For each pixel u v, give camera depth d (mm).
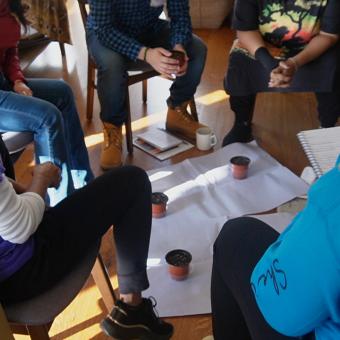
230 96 2434
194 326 1553
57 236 1136
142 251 1337
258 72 2307
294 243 745
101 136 2670
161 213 1978
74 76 3395
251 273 1006
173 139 2559
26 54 3744
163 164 2396
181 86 2508
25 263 1057
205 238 1882
